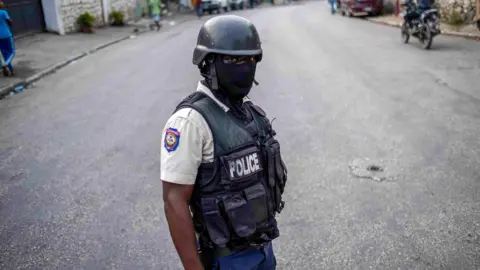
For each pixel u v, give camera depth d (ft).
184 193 5.19
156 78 30.60
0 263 10.53
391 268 9.96
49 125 20.89
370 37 46.16
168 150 5.17
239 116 5.57
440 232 11.18
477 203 12.42
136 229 11.87
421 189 13.38
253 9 118.01
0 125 21.21
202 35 5.39
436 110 20.66
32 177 15.17
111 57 40.68
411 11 37.83
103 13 67.00
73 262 10.53
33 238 11.55
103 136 19.11
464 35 40.11
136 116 21.89
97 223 12.21
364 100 23.00
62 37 51.08
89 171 15.57
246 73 5.33
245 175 5.32
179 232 5.20
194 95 5.48
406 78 27.04
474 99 22.00
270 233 5.83
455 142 16.78
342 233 11.35
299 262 10.30
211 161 5.25
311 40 46.47
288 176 14.69
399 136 17.75
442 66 29.63
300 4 143.74
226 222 5.36
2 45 30.71
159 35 59.52
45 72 33.32
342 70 30.58
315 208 12.60
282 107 22.48
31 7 50.47
